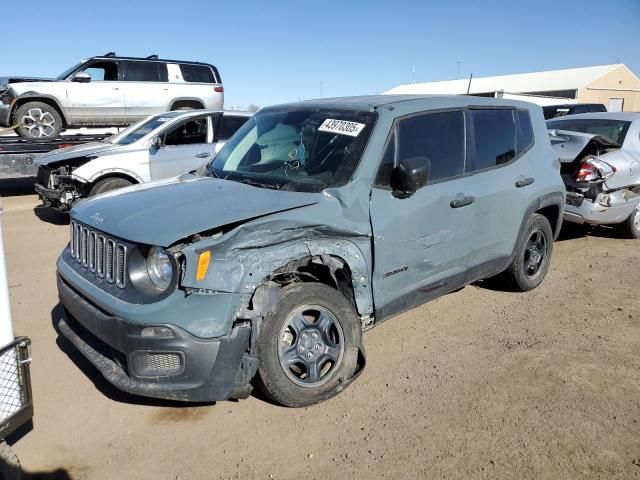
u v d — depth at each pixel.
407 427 3.43
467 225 4.54
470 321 5.06
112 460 3.15
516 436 3.33
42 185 9.45
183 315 3.09
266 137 4.55
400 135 4.12
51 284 6.10
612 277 6.35
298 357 3.53
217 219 3.28
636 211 7.94
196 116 9.66
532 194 5.23
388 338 4.72
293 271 3.53
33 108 12.16
